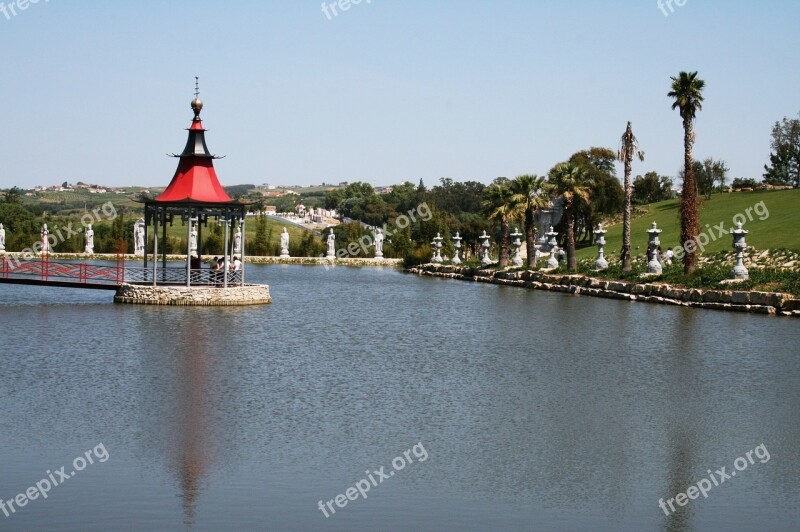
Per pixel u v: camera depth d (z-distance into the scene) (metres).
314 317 57.94
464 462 23.77
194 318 54.22
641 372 36.62
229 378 34.34
